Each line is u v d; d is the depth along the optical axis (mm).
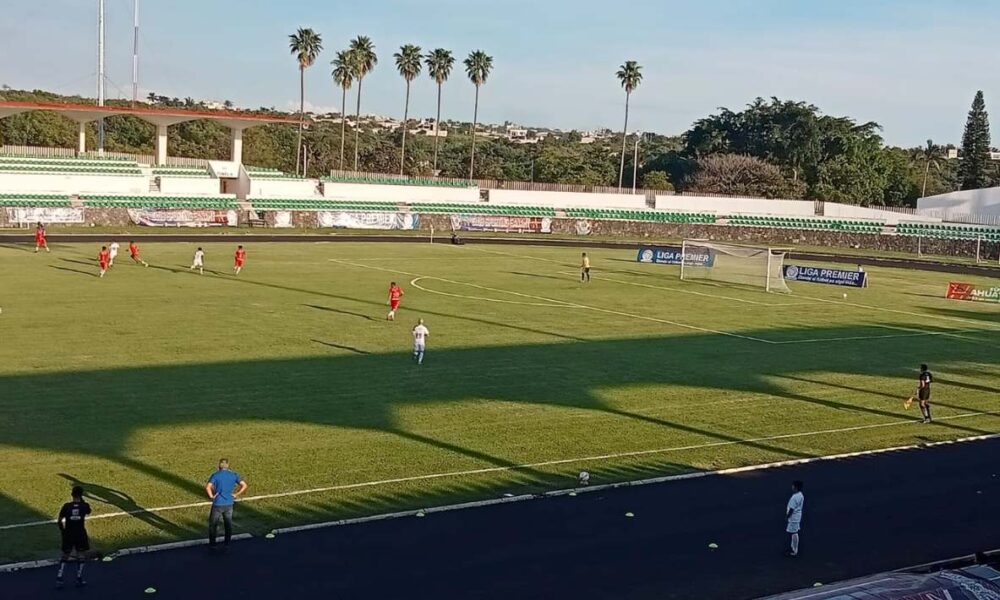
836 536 20156
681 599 16734
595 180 154375
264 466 22484
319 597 15984
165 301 45531
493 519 20094
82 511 15859
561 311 49062
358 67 139000
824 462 25453
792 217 113375
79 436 23953
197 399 27984
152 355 33500
